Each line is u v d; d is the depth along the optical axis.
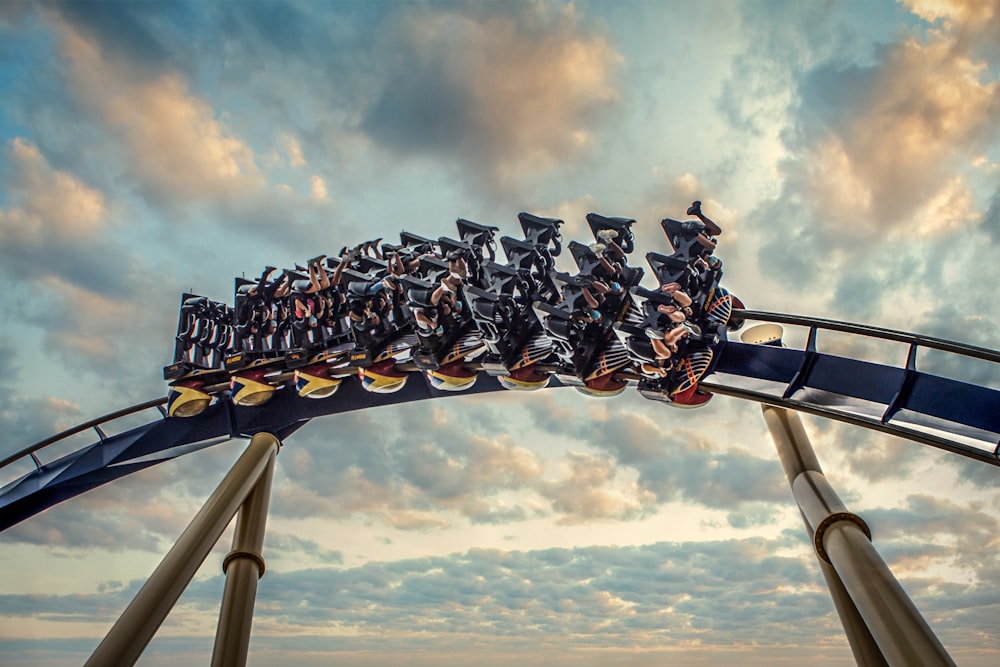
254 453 17.56
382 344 17.02
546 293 15.44
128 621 13.21
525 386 15.90
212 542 15.06
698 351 14.41
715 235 13.98
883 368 12.99
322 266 17.94
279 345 18.16
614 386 15.27
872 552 11.50
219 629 15.20
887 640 10.56
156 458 20.59
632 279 14.52
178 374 18.56
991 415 11.72
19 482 21.11
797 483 13.29
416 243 17.91
